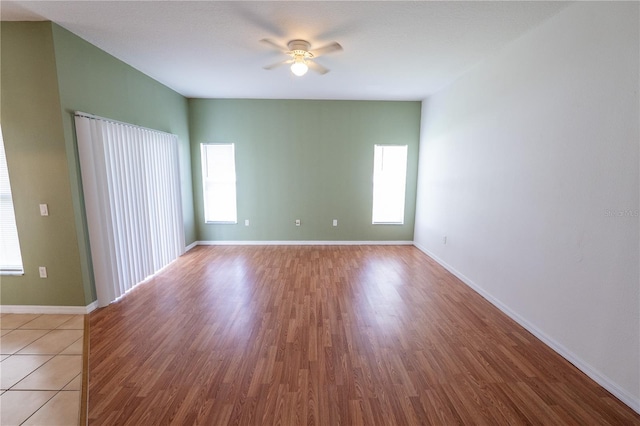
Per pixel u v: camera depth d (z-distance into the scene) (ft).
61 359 7.42
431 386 6.51
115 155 10.78
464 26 8.44
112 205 10.64
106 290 10.27
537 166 8.39
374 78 13.35
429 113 16.58
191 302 10.59
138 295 11.19
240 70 12.37
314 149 18.08
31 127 8.84
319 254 16.75
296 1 7.24
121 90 11.38
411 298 11.03
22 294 9.63
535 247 8.48
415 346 7.99
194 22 8.35
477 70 11.53
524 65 8.89
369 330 8.77
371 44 9.70
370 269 14.23
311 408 5.88
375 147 18.31
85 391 6.35
